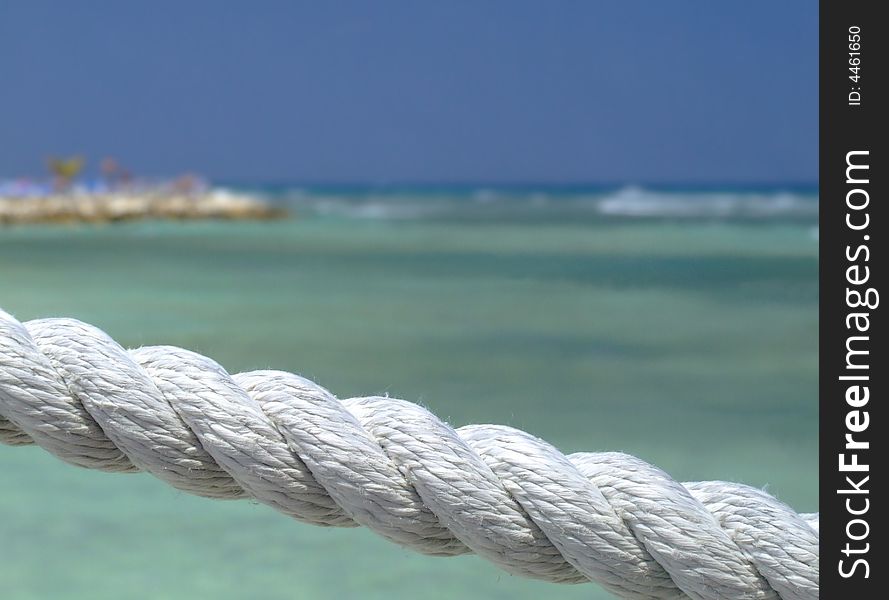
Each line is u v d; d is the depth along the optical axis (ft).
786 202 266.36
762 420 34.32
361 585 17.34
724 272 96.63
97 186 205.26
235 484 5.05
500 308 69.00
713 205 259.39
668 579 4.93
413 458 4.87
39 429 4.83
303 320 61.67
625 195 345.51
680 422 34.14
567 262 107.65
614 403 37.60
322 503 4.98
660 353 50.34
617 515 4.90
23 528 19.97
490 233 162.50
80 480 23.25
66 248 122.52
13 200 190.29
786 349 51.55
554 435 32.30
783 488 25.43
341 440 4.85
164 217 198.59
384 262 106.63
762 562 4.83
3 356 4.79
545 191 422.82
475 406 37.11
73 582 17.17
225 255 113.39
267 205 216.13
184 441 4.87
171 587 17.03
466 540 4.91
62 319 5.08
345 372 44.21
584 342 53.98
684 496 4.92
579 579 5.11
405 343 53.11
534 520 4.87
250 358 47.80
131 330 56.65
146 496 22.09
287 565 18.13
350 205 295.07
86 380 4.83
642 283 86.22
